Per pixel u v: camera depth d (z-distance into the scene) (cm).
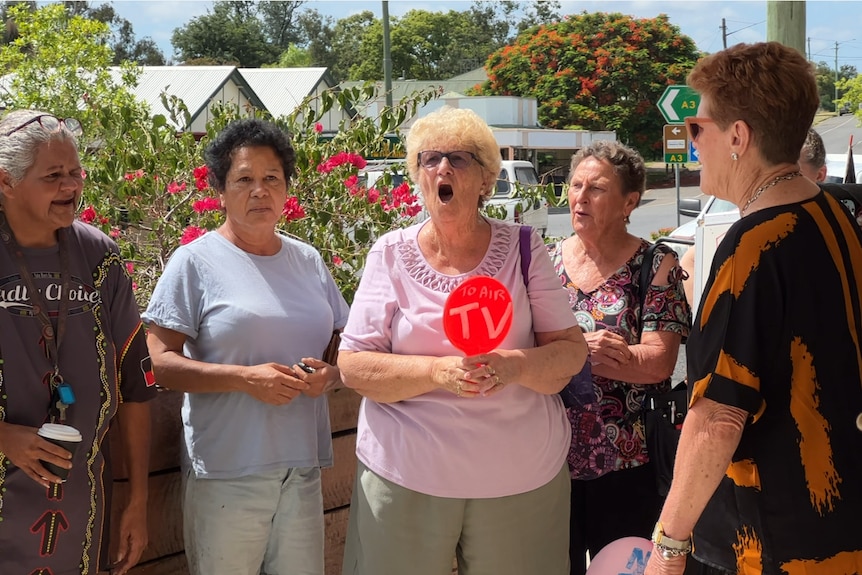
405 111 438
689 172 4366
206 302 255
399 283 232
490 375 211
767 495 184
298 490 260
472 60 8462
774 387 183
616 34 4488
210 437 252
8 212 213
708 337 187
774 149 189
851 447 181
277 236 275
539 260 238
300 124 439
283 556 260
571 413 277
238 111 433
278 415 254
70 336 217
